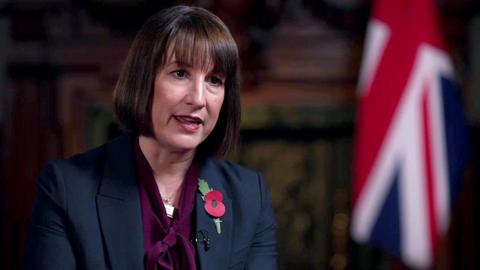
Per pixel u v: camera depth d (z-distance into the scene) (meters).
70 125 13.03
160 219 4.53
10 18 12.93
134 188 4.57
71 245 4.45
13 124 12.98
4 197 12.95
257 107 13.09
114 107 4.59
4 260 12.88
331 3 12.95
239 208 4.88
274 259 5.05
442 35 12.88
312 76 13.12
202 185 4.75
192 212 4.66
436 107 12.10
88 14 12.97
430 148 12.03
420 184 11.99
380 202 12.05
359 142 12.22
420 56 12.13
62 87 13.04
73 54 13.02
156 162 4.61
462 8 13.07
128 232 4.43
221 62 4.38
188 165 4.72
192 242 4.59
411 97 12.08
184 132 4.38
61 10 12.95
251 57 12.93
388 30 12.22
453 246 13.19
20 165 12.98
